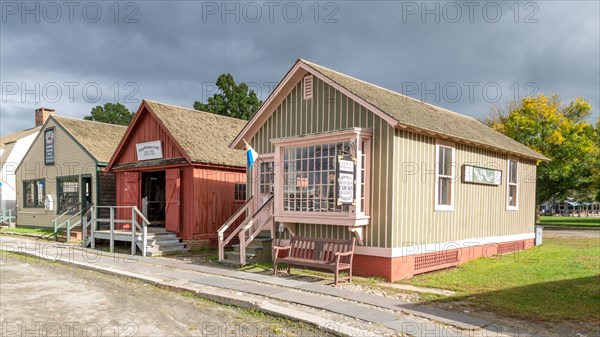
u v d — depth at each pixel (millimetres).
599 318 7168
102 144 21766
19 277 11148
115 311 7820
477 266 12484
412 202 10984
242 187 18094
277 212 11977
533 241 18016
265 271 11539
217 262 13188
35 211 24484
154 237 15398
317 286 9469
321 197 11094
